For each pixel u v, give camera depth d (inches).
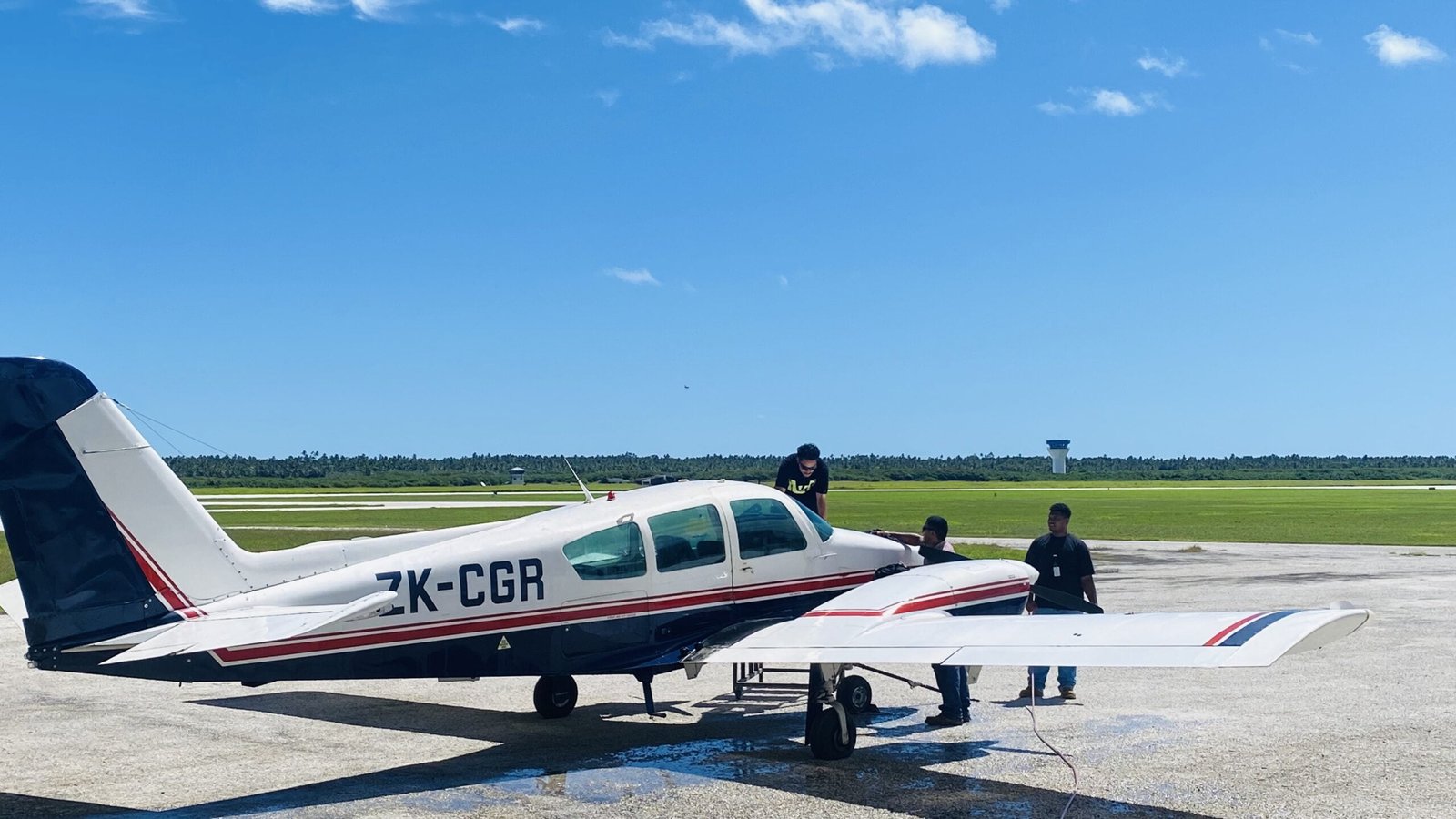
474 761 320.8
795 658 294.5
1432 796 276.2
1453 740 336.8
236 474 5433.1
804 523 380.5
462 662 316.5
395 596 287.0
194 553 305.6
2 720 379.6
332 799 279.6
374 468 6382.9
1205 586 764.0
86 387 293.9
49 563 286.5
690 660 311.0
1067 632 274.8
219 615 294.8
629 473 5925.2
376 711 396.8
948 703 363.3
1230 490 3855.8
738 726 370.3
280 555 322.0
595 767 312.3
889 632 300.4
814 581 377.7
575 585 331.0
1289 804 271.0
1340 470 7308.1
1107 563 965.8
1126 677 452.1
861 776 300.5
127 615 294.4
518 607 322.0
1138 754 321.7
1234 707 388.5
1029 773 303.0
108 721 378.3
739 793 283.9
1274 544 1219.9
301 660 296.2
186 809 271.9
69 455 290.5
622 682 457.4
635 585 340.2
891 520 1711.4
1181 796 278.2
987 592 345.1
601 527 338.6
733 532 362.0
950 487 4574.3
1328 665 470.9
